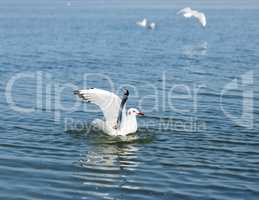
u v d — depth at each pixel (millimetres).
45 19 88688
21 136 17188
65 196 12648
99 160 15164
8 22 78812
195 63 33812
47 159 15125
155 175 14094
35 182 13430
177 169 14562
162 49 41500
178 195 12836
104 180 13695
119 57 36188
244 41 47844
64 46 43219
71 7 173000
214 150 16234
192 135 17703
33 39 49250
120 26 69500
